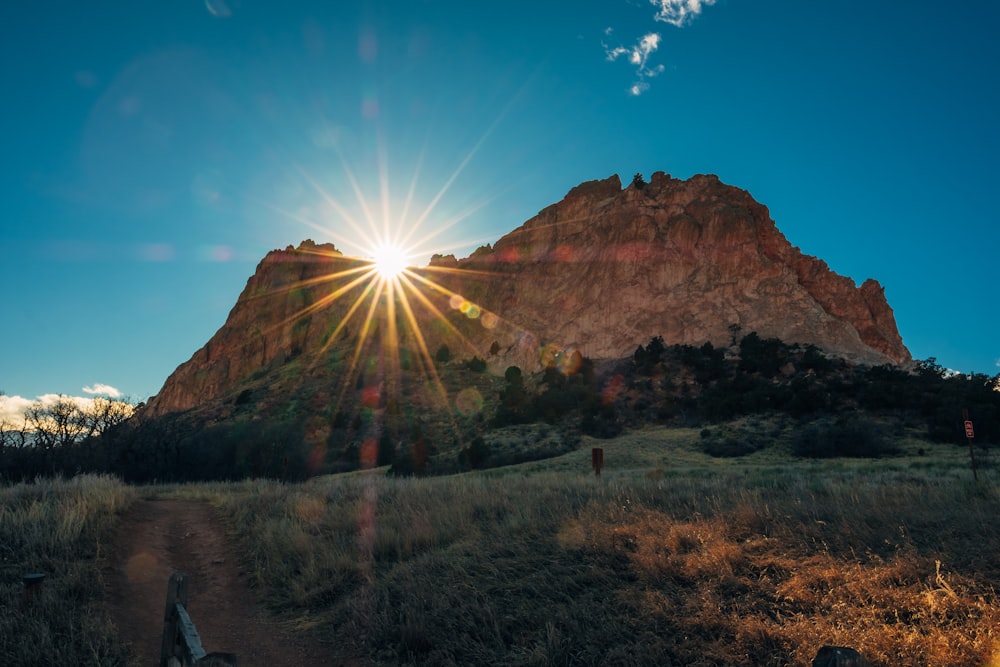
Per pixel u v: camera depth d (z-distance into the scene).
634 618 6.85
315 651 7.50
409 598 8.01
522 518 11.88
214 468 53.59
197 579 10.72
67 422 45.06
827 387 79.25
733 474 28.69
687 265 149.62
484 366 153.12
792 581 7.34
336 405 122.56
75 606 8.14
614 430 76.38
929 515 10.07
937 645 5.42
